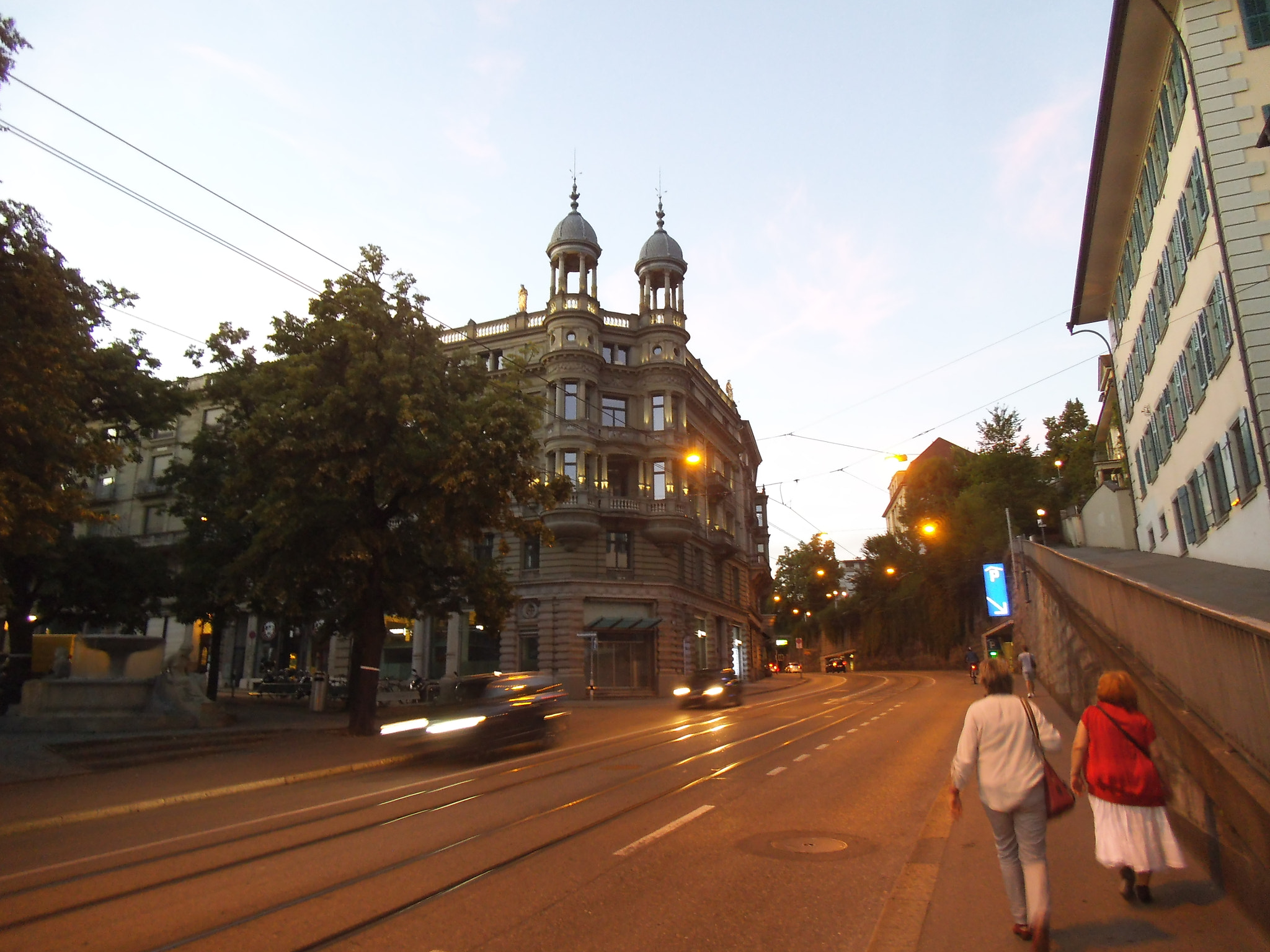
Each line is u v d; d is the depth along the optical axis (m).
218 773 14.60
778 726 21.12
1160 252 23.11
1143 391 28.42
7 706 22.33
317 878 7.31
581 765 14.70
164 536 47.00
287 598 22.23
